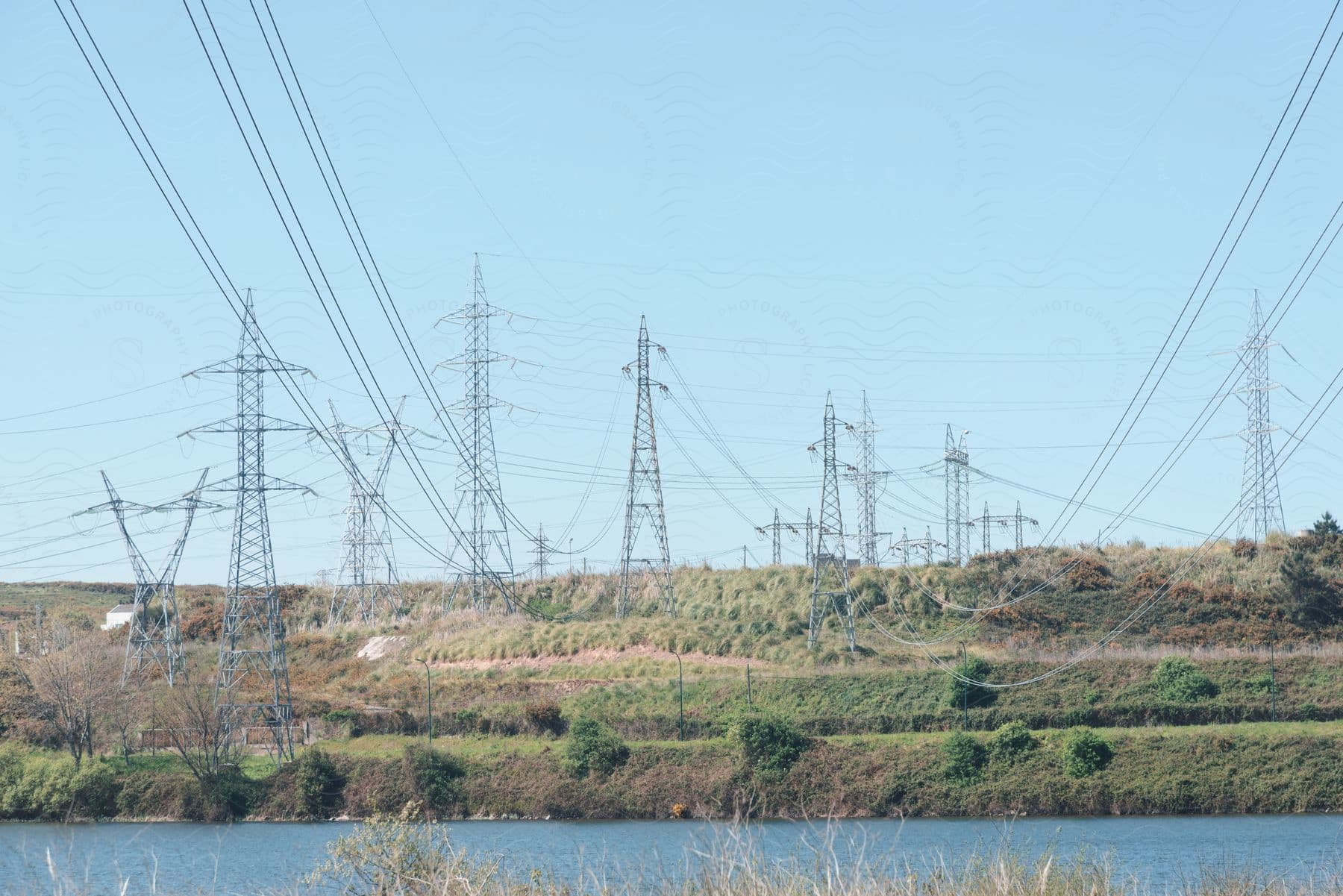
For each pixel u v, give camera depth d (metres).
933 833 62.62
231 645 98.94
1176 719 85.06
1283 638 109.06
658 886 25.28
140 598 118.31
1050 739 79.25
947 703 92.06
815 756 79.31
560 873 29.61
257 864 47.00
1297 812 72.19
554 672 110.38
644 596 137.12
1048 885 26.27
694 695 97.44
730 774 77.94
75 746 87.81
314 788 79.88
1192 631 111.69
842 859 27.08
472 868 26.70
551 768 81.56
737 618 127.31
